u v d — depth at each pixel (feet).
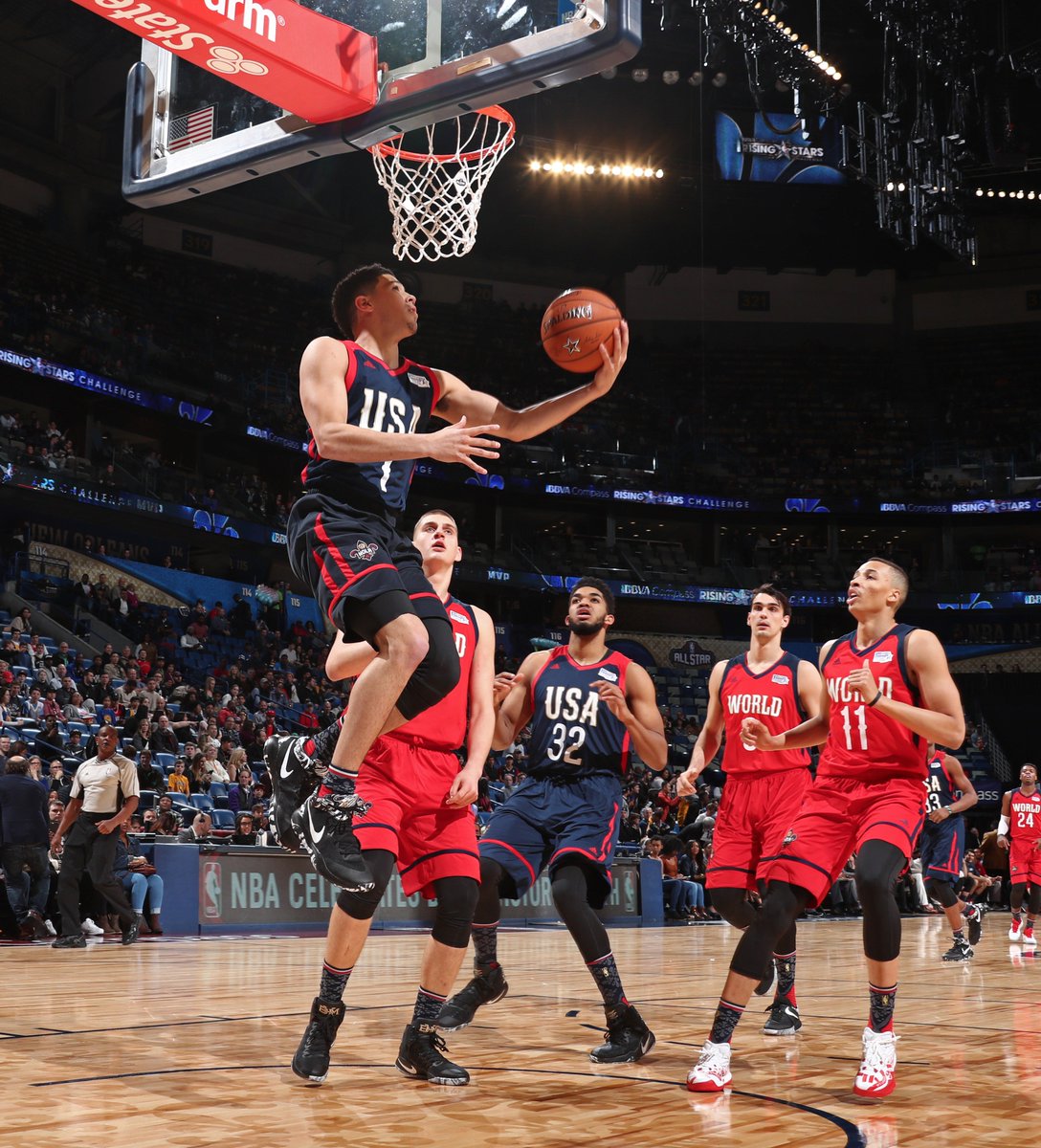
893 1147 8.18
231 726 55.83
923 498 94.32
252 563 82.89
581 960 26.30
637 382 98.63
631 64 79.36
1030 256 100.22
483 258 97.55
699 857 52.49
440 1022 13.57
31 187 79.51
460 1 15.87
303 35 15.39
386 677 9.30
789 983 14.37
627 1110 9.41
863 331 102.27
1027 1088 10.58
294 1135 8.21
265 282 88.99
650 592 90.48
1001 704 91.61
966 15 67.46
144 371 75.56
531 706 14.35
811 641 95.71
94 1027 13.55
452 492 89.56
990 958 29.09
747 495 94.53
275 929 35.81
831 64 69.62
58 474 66.39
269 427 80.84
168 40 14.76
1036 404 97.81
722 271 98.27
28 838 29.94
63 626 63.93
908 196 67.51
